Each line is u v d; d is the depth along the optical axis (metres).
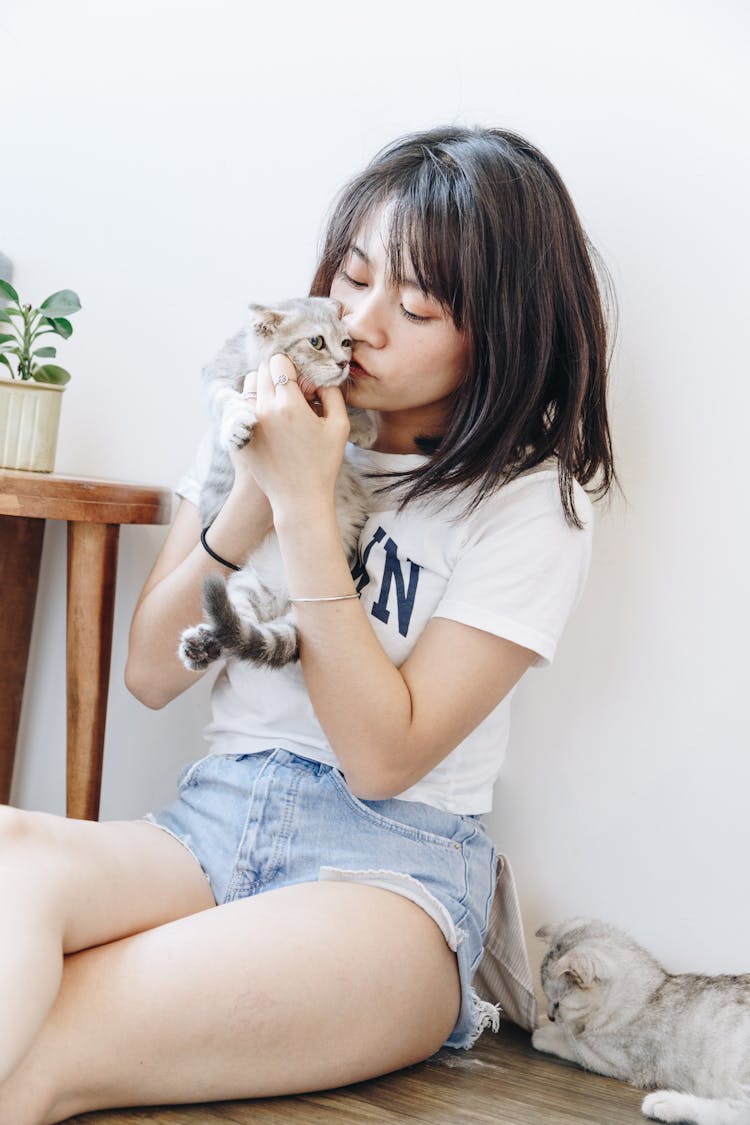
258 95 1.77
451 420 1.38
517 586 1.32
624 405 1.58
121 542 1.86
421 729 1.26
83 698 1.65
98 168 1.88
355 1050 1.16
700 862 1.55
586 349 1.38
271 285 1.77
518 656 1.32
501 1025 1.57
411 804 1.34
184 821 1.37
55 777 1.90
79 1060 1.03
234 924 1.13
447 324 1.31
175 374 1.83
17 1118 0.99
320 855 1.29
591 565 1.60
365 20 1.71
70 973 1.08
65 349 1.90
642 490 1.58
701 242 1.54
